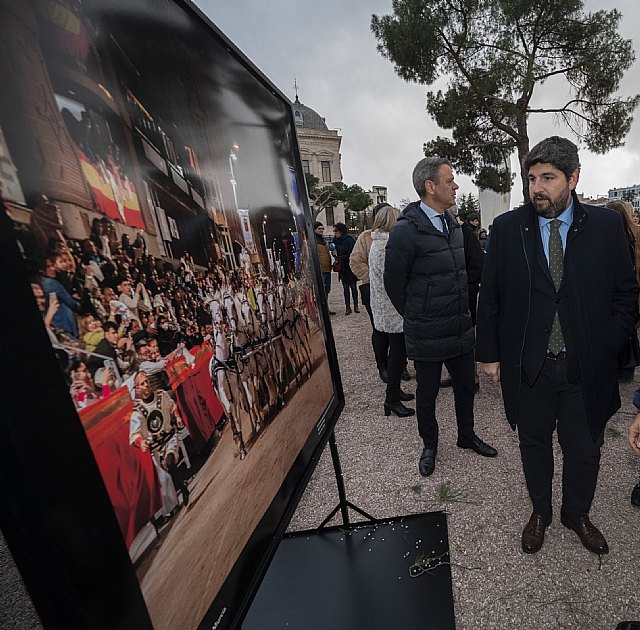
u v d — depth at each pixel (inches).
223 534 32.6
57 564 17.7
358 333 239.9
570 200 58.8
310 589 61.7
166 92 28.9
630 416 111.3
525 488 85.7
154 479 25.0
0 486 16.5
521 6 514.3
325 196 1916.8
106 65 23.4
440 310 85.8
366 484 93.0
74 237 20.4
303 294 55.5
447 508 81.9
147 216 26.1
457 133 650.8
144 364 24.9
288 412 47.0
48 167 19.2
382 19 584.1
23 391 16.8
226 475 33.4
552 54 580.1
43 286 18.3
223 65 37.7
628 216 85.4
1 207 16.5
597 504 78.7
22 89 18.1
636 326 65.2
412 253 85.6
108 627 20.0
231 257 37.0
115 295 22.9
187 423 28.8
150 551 24.2
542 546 69.7
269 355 43.6
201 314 31.6
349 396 146.9
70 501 18.4
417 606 57.4
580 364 59.7
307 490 93.5
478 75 574.2
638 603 57.9
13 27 17.9
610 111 575.2
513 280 63.5
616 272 59.9
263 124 46.3
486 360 70.7
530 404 65.8
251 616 58.8
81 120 21.3
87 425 20.1
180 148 30.2
